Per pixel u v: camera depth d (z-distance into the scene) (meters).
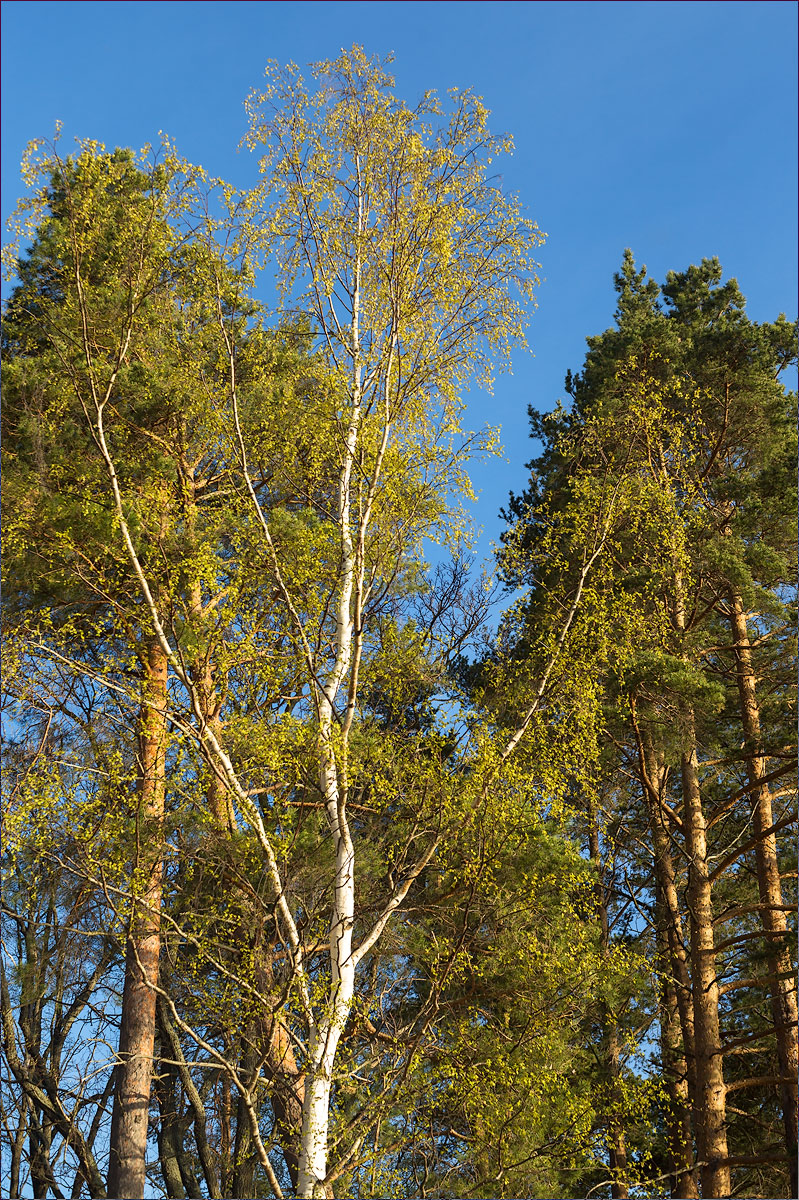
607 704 13.40
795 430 16.59
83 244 11.16
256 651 10.20
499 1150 9.81
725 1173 12.19
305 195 12.08
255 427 11.80
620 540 13.94
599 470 15.12
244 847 10.27
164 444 12.53
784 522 14.91
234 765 10.79
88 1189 14.58
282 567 10.89
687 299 18.92
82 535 10.76
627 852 16.58
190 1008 12.90
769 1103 15.27
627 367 16.67
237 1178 13.98
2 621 10.99
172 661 9.62
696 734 13.36
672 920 14.50
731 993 16.38
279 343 13.41
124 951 10.45
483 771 10.09
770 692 16.36
